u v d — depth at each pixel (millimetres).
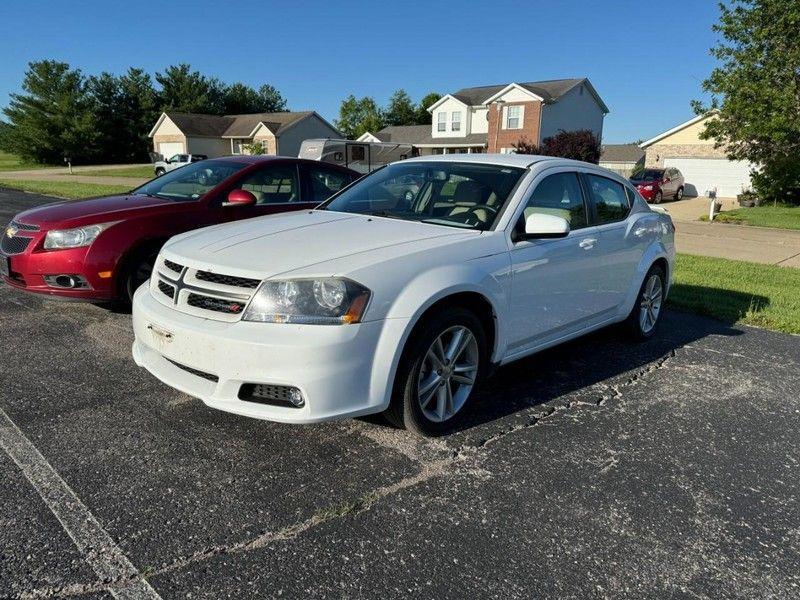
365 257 3049
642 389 4238
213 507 2652
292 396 2850
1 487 2732
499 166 4137
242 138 57156
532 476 3029
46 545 2361
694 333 5711
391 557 2387
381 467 3045
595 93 43438
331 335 2793
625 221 4844
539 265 3793
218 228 3766
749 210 23688
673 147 33750
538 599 2197
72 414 3480
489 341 3646
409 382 3141
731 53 21562
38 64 58719
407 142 51312
